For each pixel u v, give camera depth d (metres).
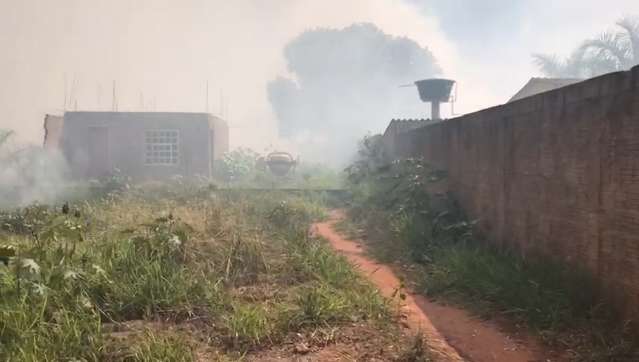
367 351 4.34
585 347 4.39
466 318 5.42
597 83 4.98
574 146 5.45
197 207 10.13
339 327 4.81
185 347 4.13
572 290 5.14
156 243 6.21
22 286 4.66
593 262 5.06
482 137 8.23
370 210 12.00
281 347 4.36
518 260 6.61
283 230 8.87
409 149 13.75
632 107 4.41
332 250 7.90
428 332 5.00
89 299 4.77
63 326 4.14
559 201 5.78
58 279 4.86
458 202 9.41
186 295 5.16
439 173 10.39
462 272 6.54
